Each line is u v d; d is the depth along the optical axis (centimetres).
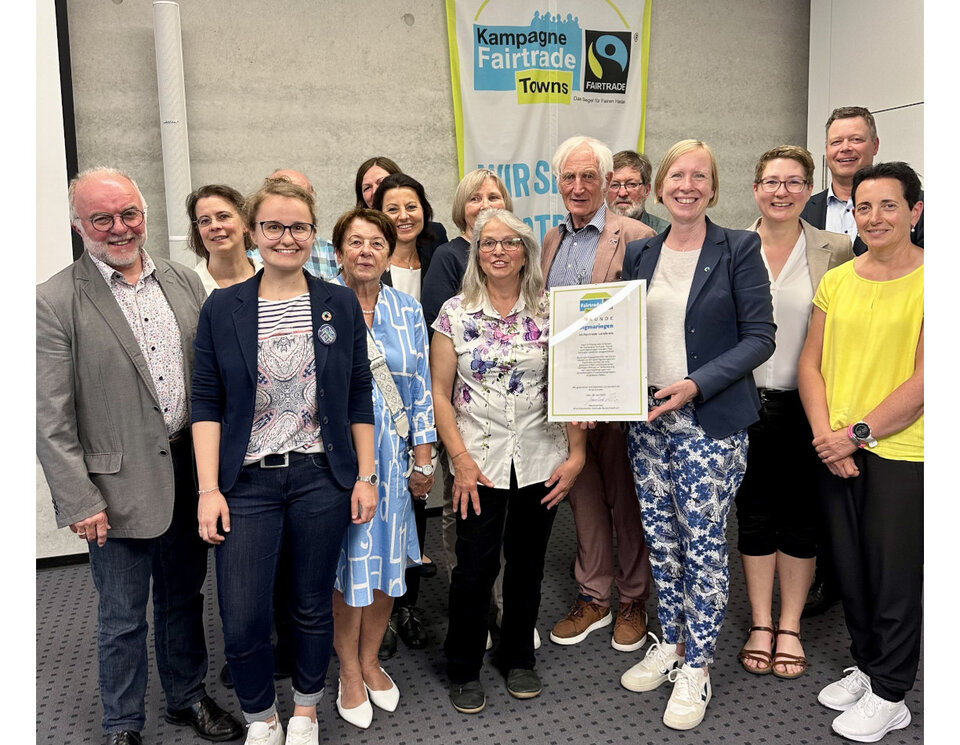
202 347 202
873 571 224
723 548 234
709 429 225
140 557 211
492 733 231
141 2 374
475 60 436
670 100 488
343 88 416
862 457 226
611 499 280
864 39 459
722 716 237
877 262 227
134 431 202
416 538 241
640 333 224
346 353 206
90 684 263
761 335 223
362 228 223
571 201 266
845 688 242
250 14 395
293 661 214
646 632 283
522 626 249
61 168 349
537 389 232
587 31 455
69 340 196
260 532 200
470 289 233
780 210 251
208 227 259
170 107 361
